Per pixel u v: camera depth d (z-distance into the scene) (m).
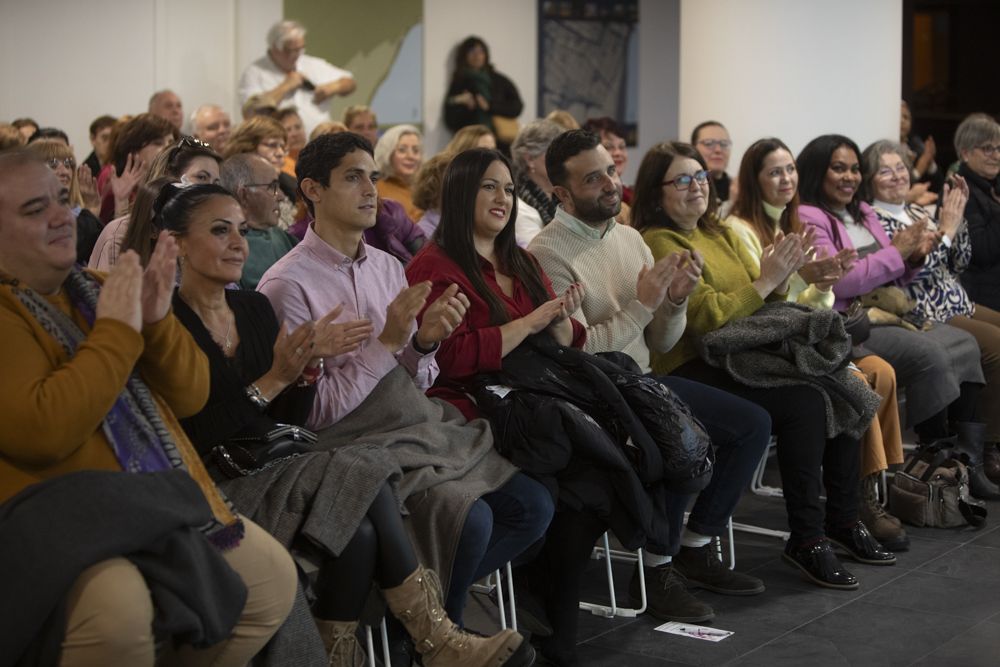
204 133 6.35
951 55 9.63
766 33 6.11
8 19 7.33
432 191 4.61
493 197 3.25
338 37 8.56
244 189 3.72
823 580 3.78
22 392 2.07
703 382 3.89
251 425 2.56
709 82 6.18
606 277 3.66
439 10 8.98
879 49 6.19
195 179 3.64
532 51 9.44
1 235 2.20
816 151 4.77
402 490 2.69
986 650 3.23
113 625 1.98
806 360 3.79
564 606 3.12
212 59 7.96
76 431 2.09
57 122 7.52
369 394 2.83
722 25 6.12
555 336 3.35
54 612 1.99
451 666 2.59
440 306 2.92
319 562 2.51
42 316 2.20
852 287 4.62
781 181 4.39
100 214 4.32
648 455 3.07
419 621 2.59
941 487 4.49
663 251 3.89
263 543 2.32
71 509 2.01
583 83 9.67
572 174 3.63
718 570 3.73
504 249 3.36
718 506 3.64
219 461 2.54
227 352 2.68
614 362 3.34
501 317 3.19
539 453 2.94
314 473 2.53
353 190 2.98
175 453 2.27
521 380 3.09
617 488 3.05
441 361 3.13
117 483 2.07
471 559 2.73
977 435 4.88
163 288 2.27
